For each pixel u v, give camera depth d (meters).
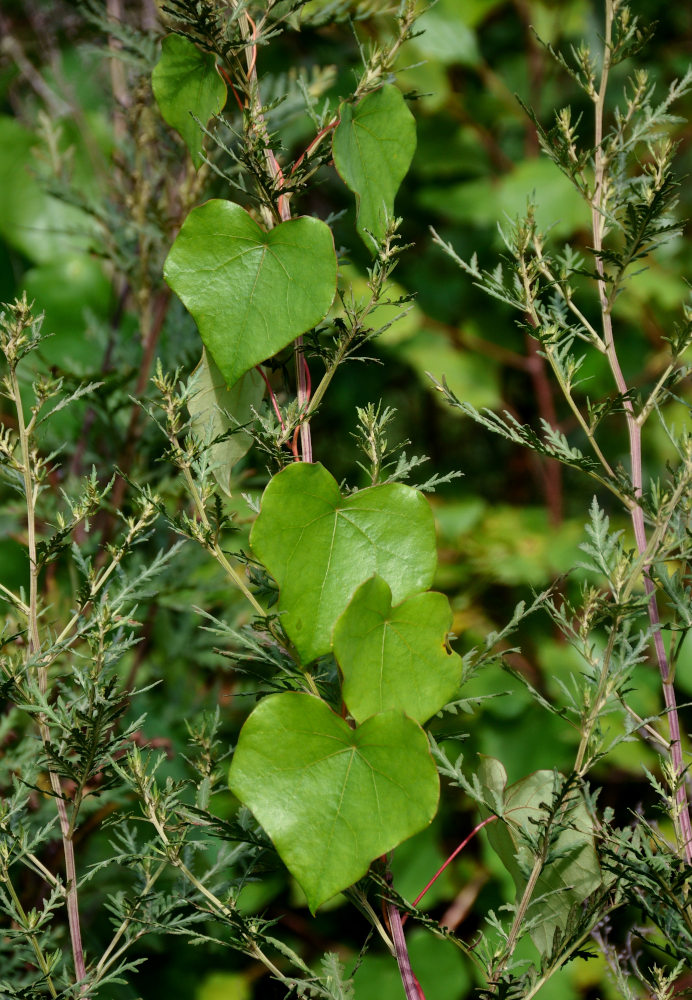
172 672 1.82
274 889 1.94
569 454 1.21
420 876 2.14
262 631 1.21
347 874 1.15
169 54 1.23
